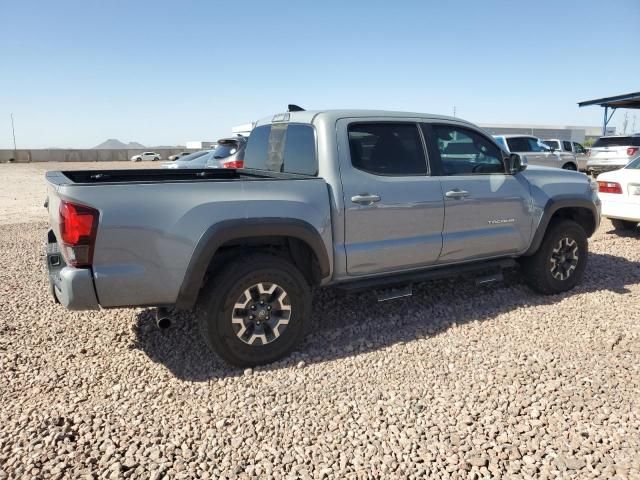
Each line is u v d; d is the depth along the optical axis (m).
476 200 4.75
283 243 4.05
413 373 3.71
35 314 4.89
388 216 4.28
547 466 2.68
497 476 2.62
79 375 3.69
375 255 4.25
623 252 7.37
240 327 3.72
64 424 3.03
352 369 3.79
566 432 2.96
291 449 2.84
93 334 4.42
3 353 4.01
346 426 3.05
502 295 5.42
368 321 4.68
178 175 5.11
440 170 4.64
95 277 3.26
